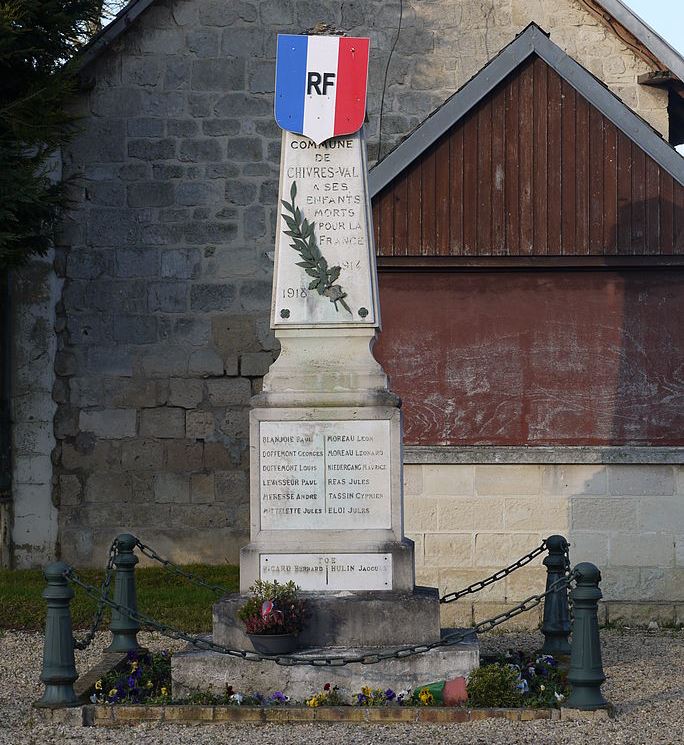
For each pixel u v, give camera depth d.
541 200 12.53
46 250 15.04
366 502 8.71
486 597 12.13
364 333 8.85
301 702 8.12
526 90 12.58
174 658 8.28
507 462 12.16
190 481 15.66
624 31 15.50
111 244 15.82
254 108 15.84
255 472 8.75
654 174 12.45
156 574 14.65
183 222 15.79
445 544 12.18
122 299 15.80
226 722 7.87
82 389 15.79
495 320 12.52
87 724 7.91
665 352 12.42
